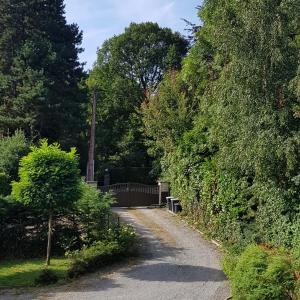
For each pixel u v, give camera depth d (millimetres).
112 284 12961
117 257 15625
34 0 35031
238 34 13352
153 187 33000
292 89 12656
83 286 12773
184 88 29625
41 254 16469
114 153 44438
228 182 17781
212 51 22672
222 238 18172
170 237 19422
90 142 36719
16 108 32219
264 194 14891
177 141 27875
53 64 33344
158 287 12625
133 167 42938
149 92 35188
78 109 35094
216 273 14039
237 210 16891
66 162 14750
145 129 34969
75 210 16891
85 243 16672
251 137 13039
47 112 32312
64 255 16438
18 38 34750
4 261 15750
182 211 24938
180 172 25125
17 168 23281
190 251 17031
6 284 12938
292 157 12242
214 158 20266
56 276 13266
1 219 16484
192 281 13203
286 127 12828
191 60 25500
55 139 34375
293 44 13383
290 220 13531
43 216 16766
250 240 15375
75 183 14812
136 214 26031
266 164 12938
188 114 28391
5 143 24625
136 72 47656
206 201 20609
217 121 15188
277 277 9141
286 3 12914
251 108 13125
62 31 36344
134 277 13688
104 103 45438
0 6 34531
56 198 14336
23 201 14469
